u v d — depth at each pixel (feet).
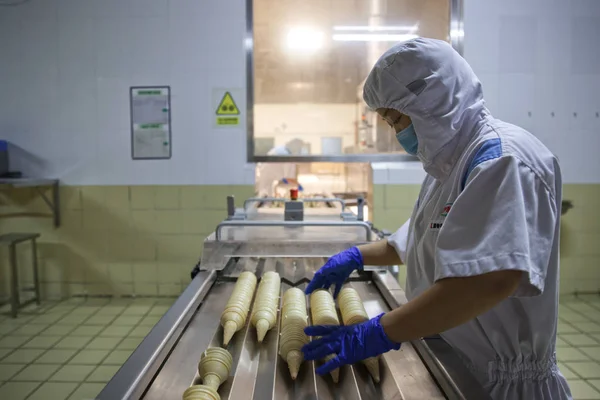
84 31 10.21
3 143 10.33
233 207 6.34
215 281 4.58
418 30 11.71
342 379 2.72
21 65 10.28
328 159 10.61
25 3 10.13
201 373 2.65
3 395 6.71
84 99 10.36
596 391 6.82
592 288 11.00
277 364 2.88
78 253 10.73
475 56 10.32
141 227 10.68
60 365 7.61
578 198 10.75
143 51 10.27
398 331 2.49
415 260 3.51
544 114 10.51
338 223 4.83
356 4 11.52
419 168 10.44
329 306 3.55
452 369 2.61
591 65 10.45
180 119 10.41
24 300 10.55
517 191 2.39
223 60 10.28
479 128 2.88
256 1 11.13
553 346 3.16
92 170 10.53
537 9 10.27
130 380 2.48
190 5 10.16
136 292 10.85
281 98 14.37
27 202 10.55
